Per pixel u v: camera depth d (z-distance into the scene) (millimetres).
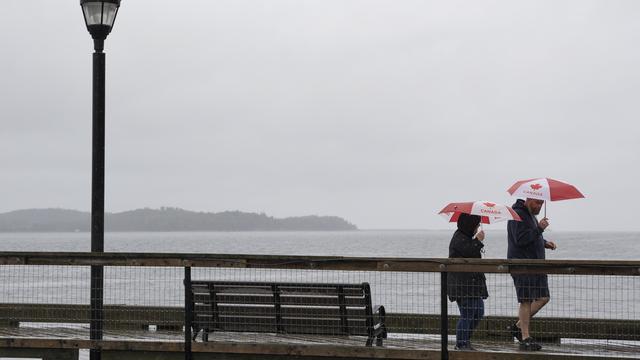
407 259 8688
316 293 9266
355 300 9172
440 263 8633
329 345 8953
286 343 9070
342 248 124062
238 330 9477
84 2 9742
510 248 9836
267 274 33156
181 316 10602
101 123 9844
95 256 9141
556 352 8891
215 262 8984
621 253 96375
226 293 9461
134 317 10656
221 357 9188
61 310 10938
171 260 9023
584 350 9086
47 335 9844
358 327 9211
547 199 9523
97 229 9758
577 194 9633
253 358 9148
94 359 9344
